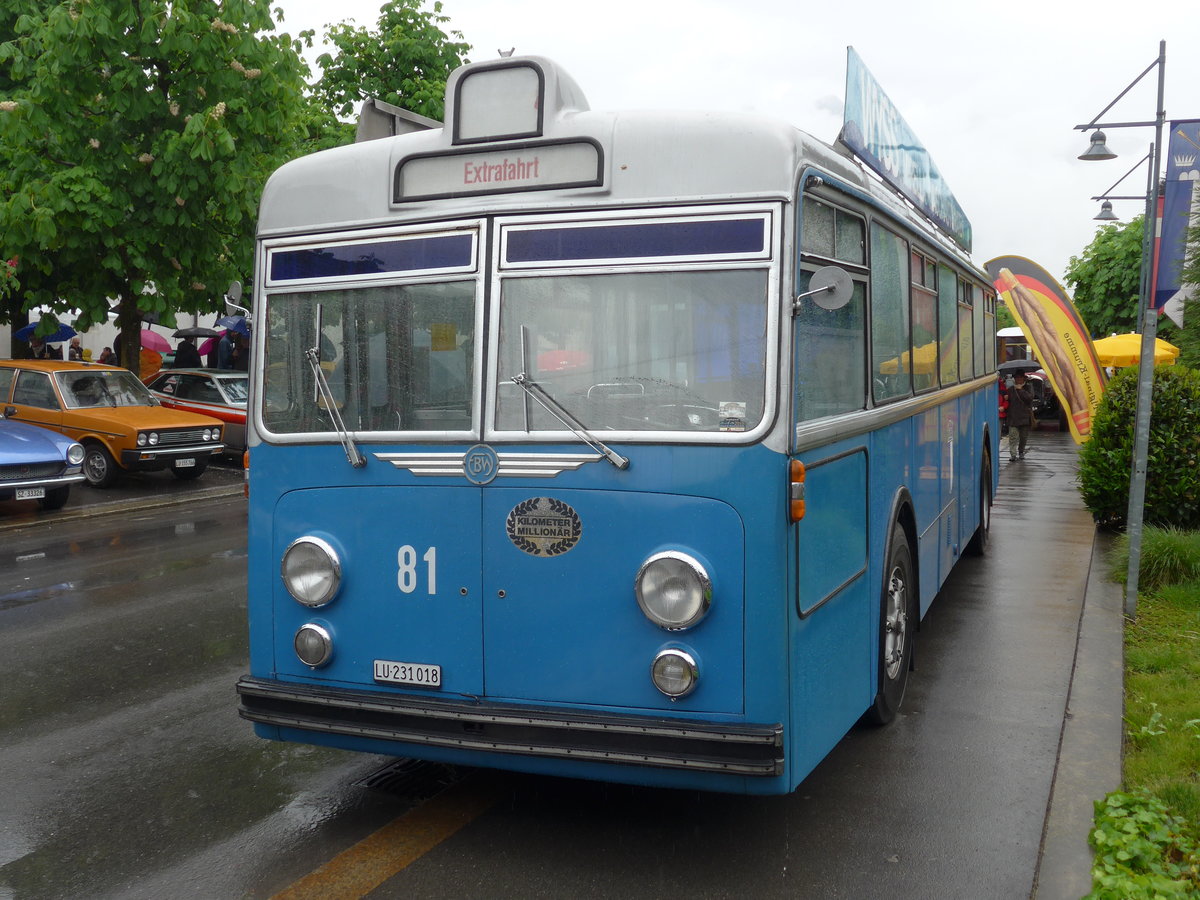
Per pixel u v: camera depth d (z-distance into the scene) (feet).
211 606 28.53
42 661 23.44
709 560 12.66
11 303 64.13
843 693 15.21
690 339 12.92
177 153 51.11
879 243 17.60
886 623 17.75
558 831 14.64
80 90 51.06
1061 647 23.76
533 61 13.60
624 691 13.03
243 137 53.06
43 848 14.35
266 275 15.10
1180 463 34.30
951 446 26.40
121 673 22.59
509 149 13.66
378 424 14.26
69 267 56.80
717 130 12.98
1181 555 28.14
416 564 13.88
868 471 16.46
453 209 13.88
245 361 78.59
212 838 14.60
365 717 13.93
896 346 19.06
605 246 13.24
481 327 13.62
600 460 13.04
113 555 36.22
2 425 47.44
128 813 15.47
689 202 12.97
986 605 27.91
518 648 13.43
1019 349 105.40
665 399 12.97
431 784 16.43
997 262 56.18
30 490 44.52
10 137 50.21
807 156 13.53
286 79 54.39
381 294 14.32
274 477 14.76
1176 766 16.01
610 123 13.28
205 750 18.06
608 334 13.20
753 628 12.56
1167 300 42.68
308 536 14.44
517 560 13.41
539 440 13.28
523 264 13.52
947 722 18.94
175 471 56.44
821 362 14.23
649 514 12.86
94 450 52.65
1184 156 42.75
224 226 56.85
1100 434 36.94
